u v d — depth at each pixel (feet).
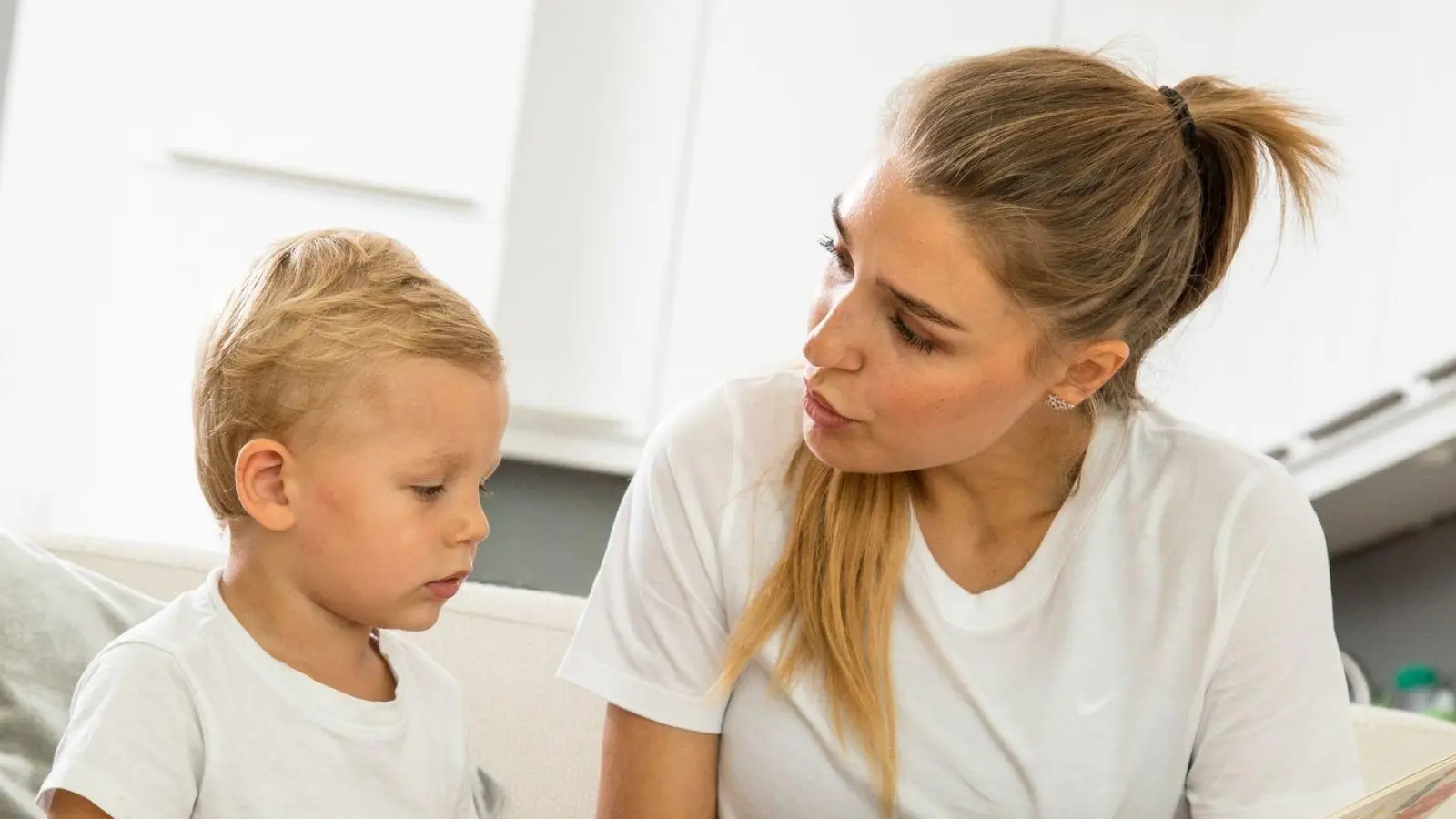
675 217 9.82
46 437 9.35
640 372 9.84
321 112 9.47
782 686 4.30
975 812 4.29
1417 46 7.98
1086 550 4.34
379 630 4.07
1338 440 8.11
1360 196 8.48
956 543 4.42
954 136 3.77
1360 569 9.82
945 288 3.72
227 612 3.71
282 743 3.67
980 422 3.94
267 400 3.66
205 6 9.33
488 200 9.57
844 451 4.01
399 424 3.69
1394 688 9.34
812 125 9.87
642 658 4.45
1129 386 4.50
